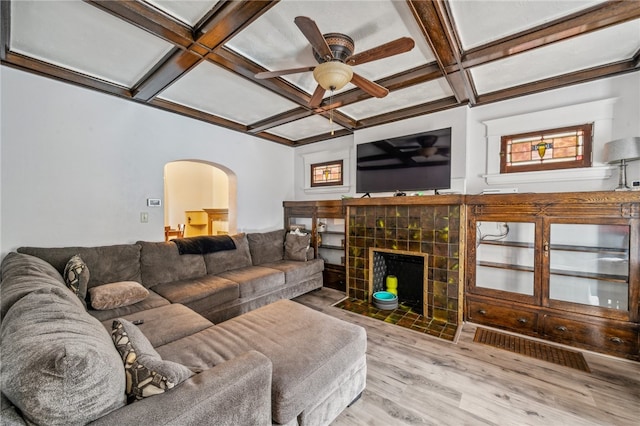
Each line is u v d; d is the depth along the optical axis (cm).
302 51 213
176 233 597
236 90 281
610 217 223
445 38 185
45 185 240
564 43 203
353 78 197
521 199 256
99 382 80
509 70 245
